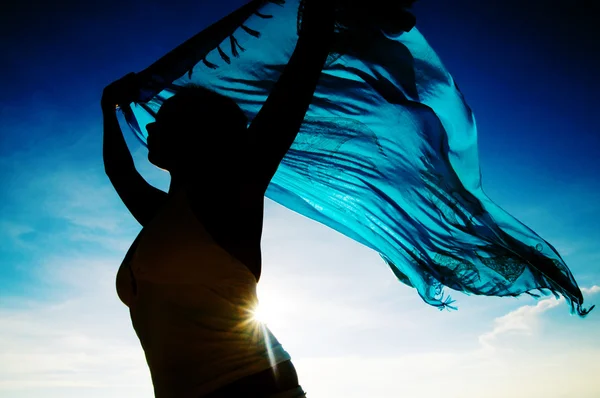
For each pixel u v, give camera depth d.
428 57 2.20
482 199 2.17
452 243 2.21
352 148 2.22
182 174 1.29
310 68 1.40
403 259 2.34
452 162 2.20
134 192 1.68
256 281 1.21
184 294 1.07
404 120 2.20
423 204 2.21
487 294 2.15
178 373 1.04
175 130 1.31
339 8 2.15
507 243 2.14
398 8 2.13
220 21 2.23
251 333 1.09
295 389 1.09
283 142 1.33
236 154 1.28
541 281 2.08
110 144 1.83
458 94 2.21
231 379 1.02
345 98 2.23
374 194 2.25
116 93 2.00
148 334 1.11
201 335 1.05
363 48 2.18
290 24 2.17
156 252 1.11
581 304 1.99
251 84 2.19
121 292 1.20
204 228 1.14
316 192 2.31
